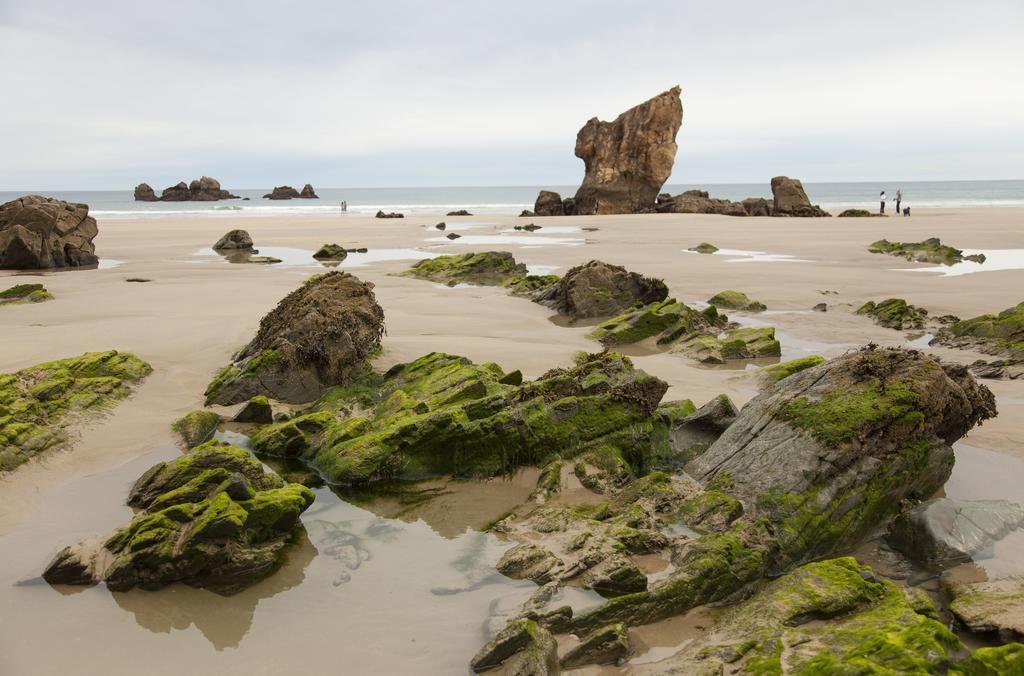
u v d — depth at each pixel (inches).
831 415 373.1
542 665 241.0
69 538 335.9
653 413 459.8
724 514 350.6
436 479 420.2
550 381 456.1
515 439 422.3
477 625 275.7
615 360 504.1
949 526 332.5
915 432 370.3
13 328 751.1
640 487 389.7
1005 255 1520.7
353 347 593.3
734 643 250.2
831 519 340.8
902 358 399.9
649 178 3432.6
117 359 570.9
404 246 1855.3
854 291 1060.5
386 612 285.6
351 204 6176.2
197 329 738.2
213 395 538.6
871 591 277.1
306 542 345.1
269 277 1214.3
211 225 2652.6
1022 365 614.9
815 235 2028.8
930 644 221.5
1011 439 454.0
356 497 399.2
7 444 407.2
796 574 291.4
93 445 446.3
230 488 338.0
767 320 875.4
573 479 411.5
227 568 308.8
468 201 7071.9
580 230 2349.9
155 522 316.5
